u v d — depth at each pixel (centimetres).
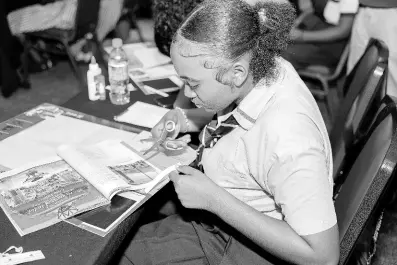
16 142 121
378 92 152
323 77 262
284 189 88
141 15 481
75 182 103
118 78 150
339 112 164
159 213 139
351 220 102
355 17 242
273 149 90
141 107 148
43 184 102
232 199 97
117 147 121
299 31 246
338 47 286
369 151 115
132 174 109
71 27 294
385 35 228
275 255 92
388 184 99
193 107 146
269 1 98
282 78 100
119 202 99
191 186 100
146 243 114
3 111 297
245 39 90
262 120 95
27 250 85
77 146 120
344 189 123
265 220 92
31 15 286
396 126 103
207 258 109
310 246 85
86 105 146
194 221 115
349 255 102
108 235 90
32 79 344
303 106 95
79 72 314
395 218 211
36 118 135
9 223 92
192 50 89
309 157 87
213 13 89
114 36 392
